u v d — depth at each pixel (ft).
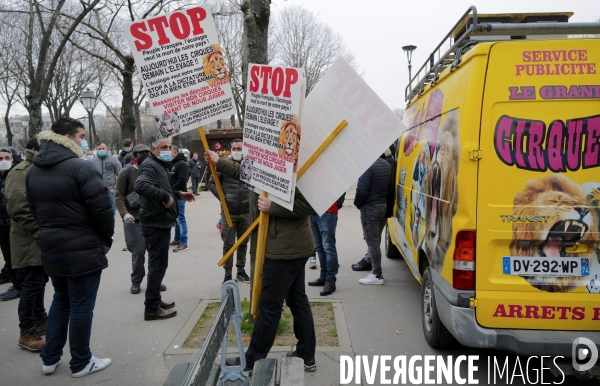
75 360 13.60
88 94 80.48
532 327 11.89
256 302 12.39
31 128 46.52
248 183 11.96
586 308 11.70
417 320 17.62
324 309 18.85
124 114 59.62
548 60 11.74
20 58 80.07
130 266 26.71
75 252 13.12
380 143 10.97
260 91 11.38
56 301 13.89
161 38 12.15
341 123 11.16
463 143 12.03
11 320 18.51
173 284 22.76
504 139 11.76
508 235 11.75
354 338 15.98
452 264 12.23
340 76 11.23
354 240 33.30
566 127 11.61
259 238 12.13
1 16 66.13
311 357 13.41
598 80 11.63
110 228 13.61
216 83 12.36
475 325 11.90
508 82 11.76
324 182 11.43
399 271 24.71
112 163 35.60
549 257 11.74
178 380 8.35
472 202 11.89
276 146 11.10
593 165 11.60
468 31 12.41
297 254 12.11
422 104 18.40
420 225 16.57
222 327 9.39
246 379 10.77
